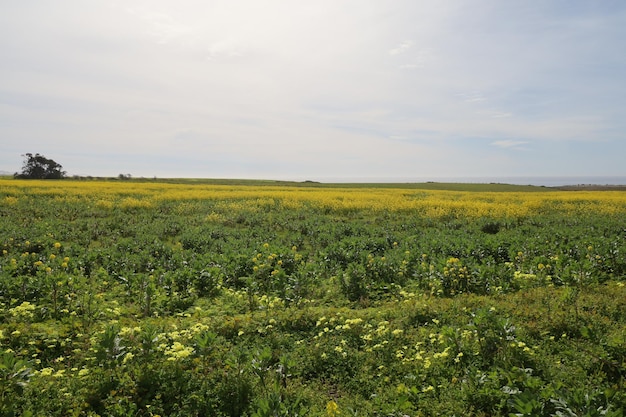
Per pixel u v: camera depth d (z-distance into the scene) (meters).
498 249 15.70
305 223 24.42
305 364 7.46
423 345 7.91
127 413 5.70
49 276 10.31
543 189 82.94
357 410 5.97
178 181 87.75
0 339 7.49
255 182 91.50
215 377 6.61
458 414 5.56
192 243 18.42
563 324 7.93
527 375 5.88
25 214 26.08
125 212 29.55
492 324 7.26
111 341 6.68
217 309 10.65
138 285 11.41
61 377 6.50
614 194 49.16
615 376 6.18
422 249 15.78
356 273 12.14
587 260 12.23
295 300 11.13
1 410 5.32
